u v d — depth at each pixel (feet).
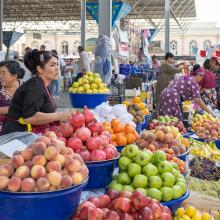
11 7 104.22
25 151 6.55
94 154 8.43
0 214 6.18
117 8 28.07
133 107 15.25
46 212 6.13
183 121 20.04
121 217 6.70
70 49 180.65
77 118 8.78
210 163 12.83
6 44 56.90
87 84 17.40
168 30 66.39
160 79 34.17
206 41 170.50
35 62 11.44
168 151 10.89
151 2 95.14
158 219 6.82
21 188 6.11
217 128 19.21
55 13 114.01
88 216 6.40
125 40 28.73
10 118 11.57
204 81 30.35
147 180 8.53
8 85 14.48
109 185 8.68
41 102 11.12
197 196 9.43
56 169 6.40
